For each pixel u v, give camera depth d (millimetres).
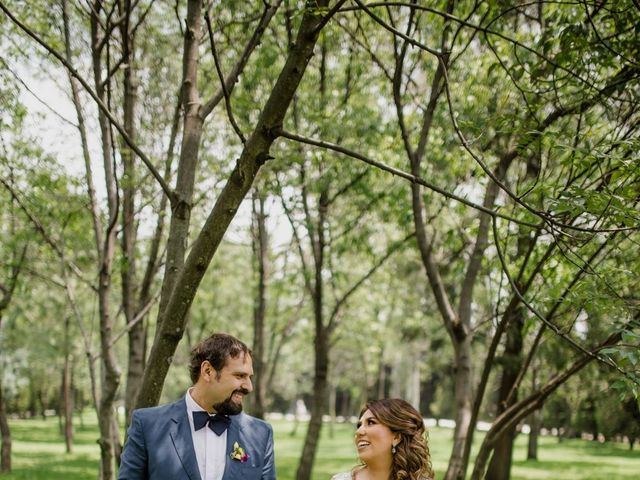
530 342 12023
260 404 14406
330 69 11617
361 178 10805
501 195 8219
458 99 8172
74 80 7535
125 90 7855
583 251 5859
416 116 9258
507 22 6973
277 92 3939
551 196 4438
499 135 6883
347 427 48750
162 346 4320
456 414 7078
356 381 40375
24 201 9578
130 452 3398
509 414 6094
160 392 4430
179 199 4746
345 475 3631
